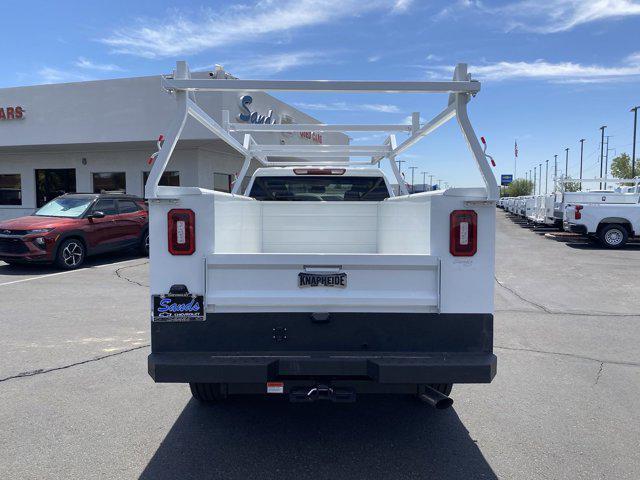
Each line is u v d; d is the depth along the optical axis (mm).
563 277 11398
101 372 5047
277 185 6777
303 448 3574
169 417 4062
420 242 3484
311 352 3172
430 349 3184
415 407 4328
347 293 3145
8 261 11445
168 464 3334
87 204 12492
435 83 3109
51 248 11266
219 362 3062
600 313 7887
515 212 38719
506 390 4703
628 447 3609
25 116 19891
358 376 3217
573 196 21438
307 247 5352
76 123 19422
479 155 3131
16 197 22906
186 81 3064
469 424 3986
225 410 4215
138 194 21422
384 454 3496
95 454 3455
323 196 6844
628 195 21172
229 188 22641
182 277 3143
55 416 4047
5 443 3602
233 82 3096
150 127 18609
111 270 11664
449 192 3133
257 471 3254
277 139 19672
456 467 3328
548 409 4273
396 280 3154
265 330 3164
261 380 3016
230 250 3746
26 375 4945
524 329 6891
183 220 3111
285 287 3143
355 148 6660
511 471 3279
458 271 3162
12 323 6902
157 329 3174
